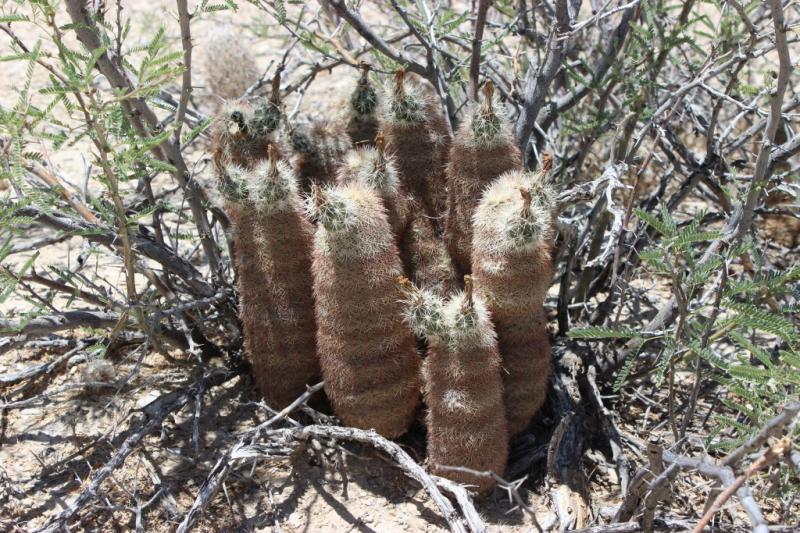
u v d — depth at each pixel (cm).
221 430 79
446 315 66
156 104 79
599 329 70
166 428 79
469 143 72
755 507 49
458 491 66
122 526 70
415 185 77
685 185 93
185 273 83
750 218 74
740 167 103
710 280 88
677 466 59
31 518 71
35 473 75
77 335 89
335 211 66
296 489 73
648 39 90
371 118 80
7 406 76
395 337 70
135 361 86
